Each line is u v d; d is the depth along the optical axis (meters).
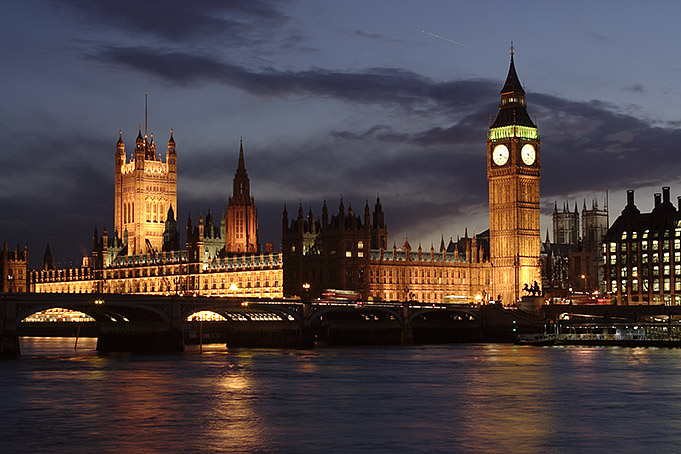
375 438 111.19
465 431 115.69
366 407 135.12
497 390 154.38
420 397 145.75
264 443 108.31
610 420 123.62
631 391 152.50
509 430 116.31
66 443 108.25
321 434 113.69
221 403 138.62
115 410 131.38
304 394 149.25
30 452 103.94
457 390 154.50
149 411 130.75
